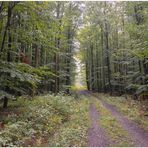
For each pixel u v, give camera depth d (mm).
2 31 17484
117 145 10383
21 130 11266
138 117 17203
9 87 16891
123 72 38500
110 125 14320
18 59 20797
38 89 28375
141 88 24422
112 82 39125
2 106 17359
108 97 33625
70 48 37156
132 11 27281
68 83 35969
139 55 20438
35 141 10773
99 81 49812
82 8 35344
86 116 17203
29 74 15148
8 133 10453
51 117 14727
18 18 18062
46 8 17375
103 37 43750
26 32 16906
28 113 14539
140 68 26828
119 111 20453
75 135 11633
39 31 17453
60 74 31375
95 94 42656
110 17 36469
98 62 49906
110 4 36281
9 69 14094
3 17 16969
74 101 25609
